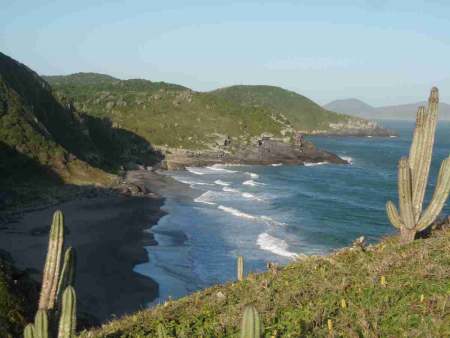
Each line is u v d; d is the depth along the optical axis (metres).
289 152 98.88
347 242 38.25
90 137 81.75
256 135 104.94
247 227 42.16
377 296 9.26
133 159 85.56
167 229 40.72
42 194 50.91
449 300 8.44
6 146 56.81
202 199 54.62
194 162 89.50
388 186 68.94
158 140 97.75
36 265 29.86
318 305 9.26
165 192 58.91
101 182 59.50
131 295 26.23
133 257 32.84
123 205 49.88
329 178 76.12
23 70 76.81
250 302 10.45
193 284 28.31
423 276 9.84
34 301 20.23
